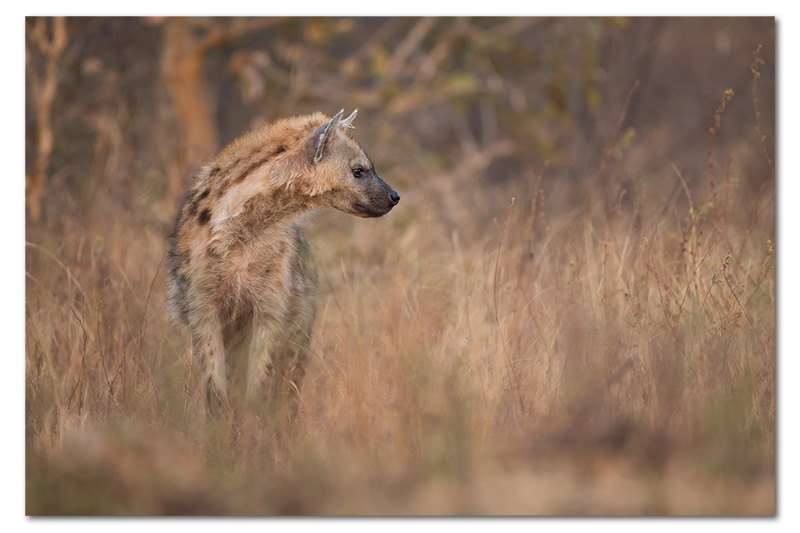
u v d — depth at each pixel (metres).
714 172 17.05
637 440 7.18
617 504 6.54
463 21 19.16
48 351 9.96
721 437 7.33
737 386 8.35
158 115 18.06
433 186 17.38
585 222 12.79
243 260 9.37
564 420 7.71
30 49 15.78
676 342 8.69
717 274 9.71
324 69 19.75
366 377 9.16
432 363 8.63
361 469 7.32
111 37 18.42
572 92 21.41
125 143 16.44
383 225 14.84
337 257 13.77
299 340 9.90
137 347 9.79
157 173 16.02
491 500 6.62
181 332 9.94
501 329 10.12
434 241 14.91
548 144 19.02
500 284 11.32
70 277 11.02
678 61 24.09
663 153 19.94
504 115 19.58
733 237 11.66
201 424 8.66
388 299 11.34
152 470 7.06
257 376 9.36
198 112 17.84
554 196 17.16
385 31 20.03
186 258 9.38
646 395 8.32
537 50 22.38
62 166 16.16
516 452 7.29
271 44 20.03
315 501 6.91
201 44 17.77
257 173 9.27
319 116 9.72
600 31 21.27
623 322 9.44
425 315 10.64
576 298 9.97
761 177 16.44
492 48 19.81
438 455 7.22
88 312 10.66
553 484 6.80
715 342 9.02
